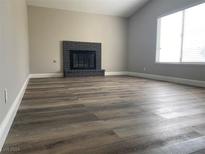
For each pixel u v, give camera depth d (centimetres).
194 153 113
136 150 116
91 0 524
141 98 268
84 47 618
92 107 216
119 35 676
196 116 186
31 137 132
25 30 410
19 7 279
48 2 523
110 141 128
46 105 222
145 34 590
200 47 407
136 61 646
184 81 441
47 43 568
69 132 142
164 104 233
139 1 554
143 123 165
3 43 139
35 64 559
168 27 501
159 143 126
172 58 491
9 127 145
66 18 585
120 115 187
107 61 666
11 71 175
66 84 408
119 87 370
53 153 110
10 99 162
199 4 400
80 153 111
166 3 493
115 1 540
